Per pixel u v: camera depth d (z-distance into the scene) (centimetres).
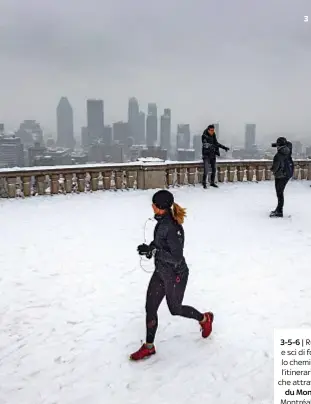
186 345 396
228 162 1435
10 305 479
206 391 328
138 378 344
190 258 643
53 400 317
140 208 1009
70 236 761
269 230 814
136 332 420
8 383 338
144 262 625
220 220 896
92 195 1182
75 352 383
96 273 579
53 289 525
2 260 629
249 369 357
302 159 1589
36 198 1130
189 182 1387
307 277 566
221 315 454
